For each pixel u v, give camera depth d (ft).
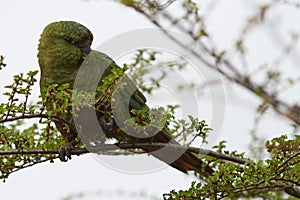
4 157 28.40
